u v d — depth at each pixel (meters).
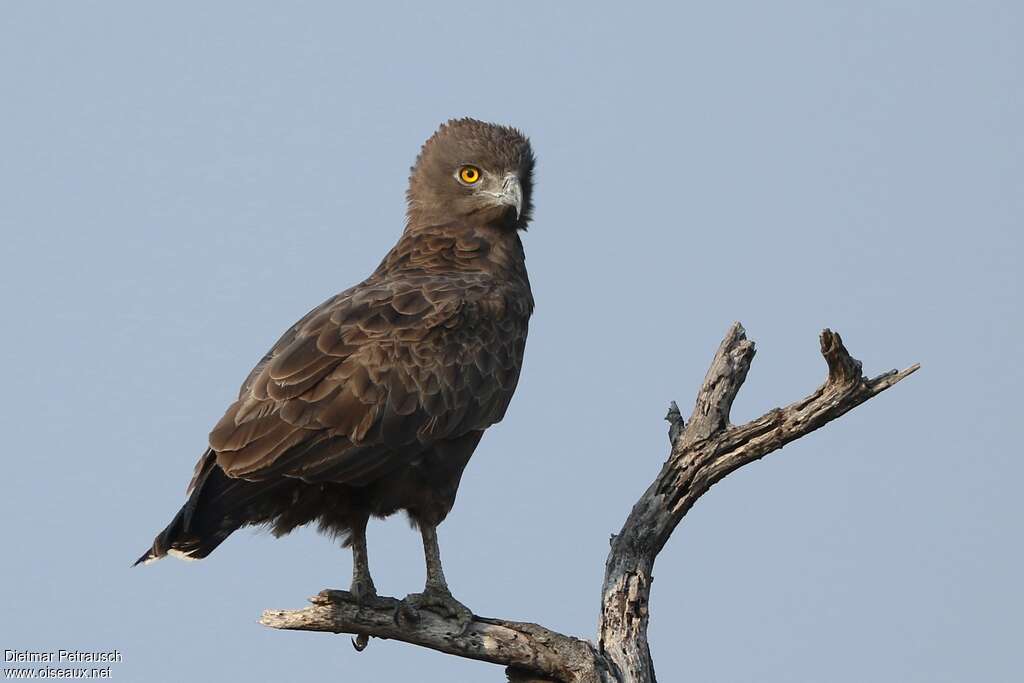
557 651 15.06
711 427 15.67
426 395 15.61
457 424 15.88
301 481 15.24
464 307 16.20
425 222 18.31
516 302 16.95
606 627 15.68
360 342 15.53
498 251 17.84
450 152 18.19
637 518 15.89
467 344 16.08
